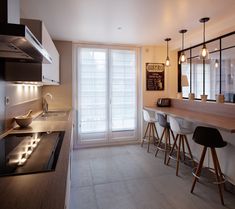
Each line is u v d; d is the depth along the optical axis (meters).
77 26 3.20
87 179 2.84
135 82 4.70
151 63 4.64
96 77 4.43
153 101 4.70
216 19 2.90
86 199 2.33
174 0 2.29
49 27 3.24
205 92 4.10
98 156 3.82
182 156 3.52
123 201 2.29
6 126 1.94
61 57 4.12
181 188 2.58
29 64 2.02
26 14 2.68
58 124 2.34
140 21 2.97
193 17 2.82
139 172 3.07
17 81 2.00
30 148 1.40
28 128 2.10
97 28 3.30
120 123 4.65
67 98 4.17
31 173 0.96
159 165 3.35
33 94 3.17
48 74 2.49
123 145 4.59
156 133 4.36
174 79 4.79
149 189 2.55
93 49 4.37
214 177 2.81
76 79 4.33
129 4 2.38
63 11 2.58
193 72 4.36
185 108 3.93
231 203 2.24
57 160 1.13
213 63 3.89
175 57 4.76
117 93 4.58
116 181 2.78
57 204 0.68
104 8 2.49
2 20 1.35
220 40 3.57
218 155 2.64
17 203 0.69
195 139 2.45
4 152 1.32
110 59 4.48
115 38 3.94
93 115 4.47
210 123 2.39
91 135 4.48
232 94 3.61
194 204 2.22
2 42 1.17
